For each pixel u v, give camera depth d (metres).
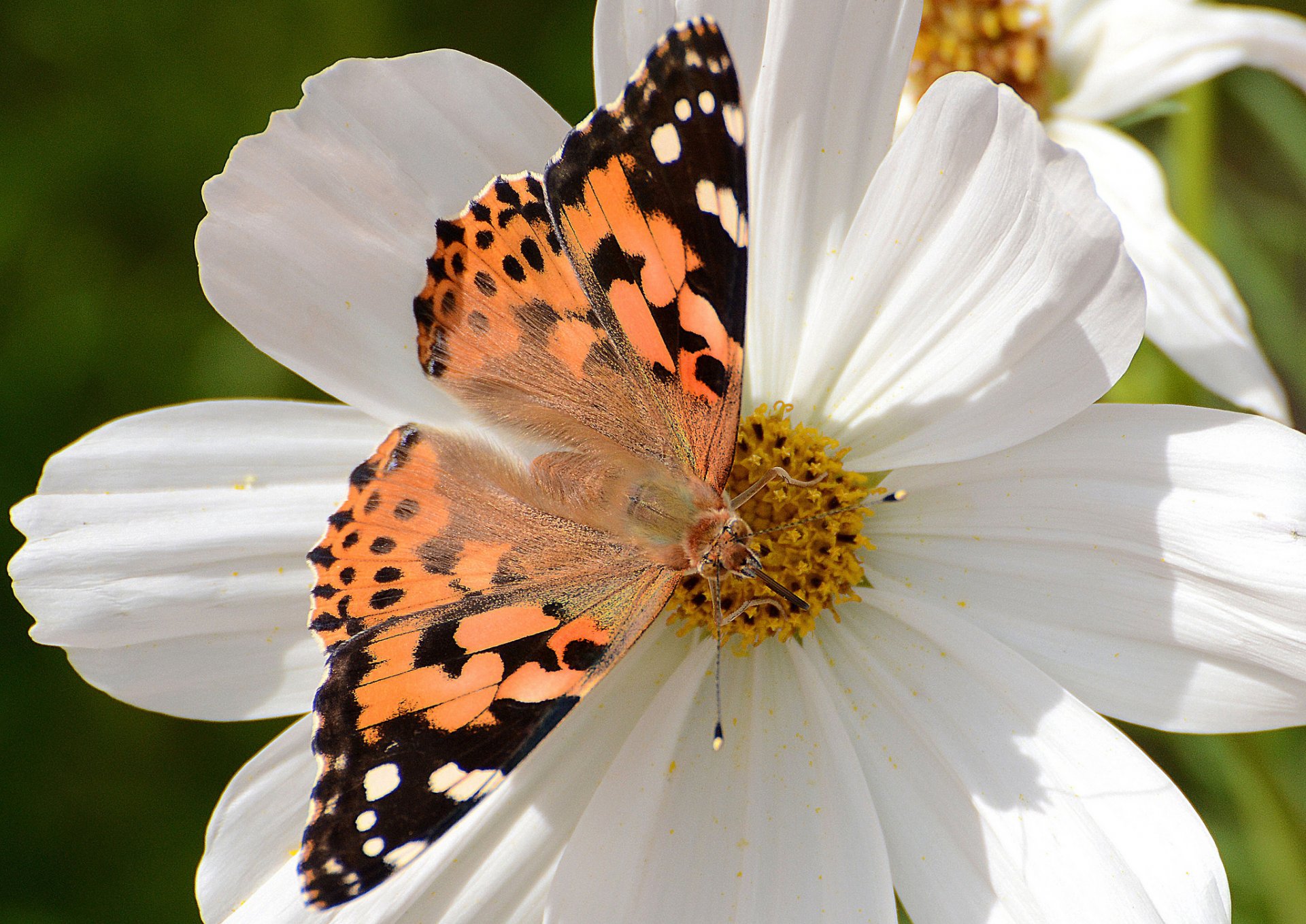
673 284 0.43
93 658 0.44
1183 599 0.43
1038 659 0.44
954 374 0.44
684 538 0.43
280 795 0.44
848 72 0.44
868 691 0.44
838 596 0.44
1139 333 0.43
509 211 0.43
